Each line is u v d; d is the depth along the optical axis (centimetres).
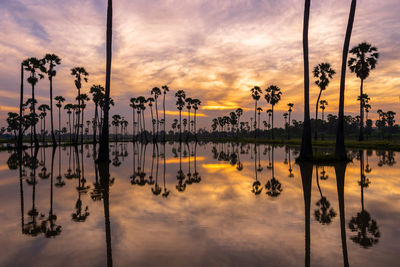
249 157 1959
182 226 445
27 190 761
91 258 322
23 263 310
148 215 512
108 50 1577
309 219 478
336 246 356
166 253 336
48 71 3619
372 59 2642
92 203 611
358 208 546
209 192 732
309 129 1531
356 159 1583
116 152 2698
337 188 755
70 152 2475
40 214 520
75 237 395
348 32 1512
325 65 3806
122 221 475
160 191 749
